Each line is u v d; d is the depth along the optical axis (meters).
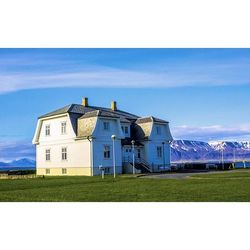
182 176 40.94
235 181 31.06
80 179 39.53
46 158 55.25
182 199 20.81
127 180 36.09
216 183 29.48
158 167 58.31
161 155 59.22
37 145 56.84
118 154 52.47
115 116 52.19
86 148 49.66
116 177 41.66
